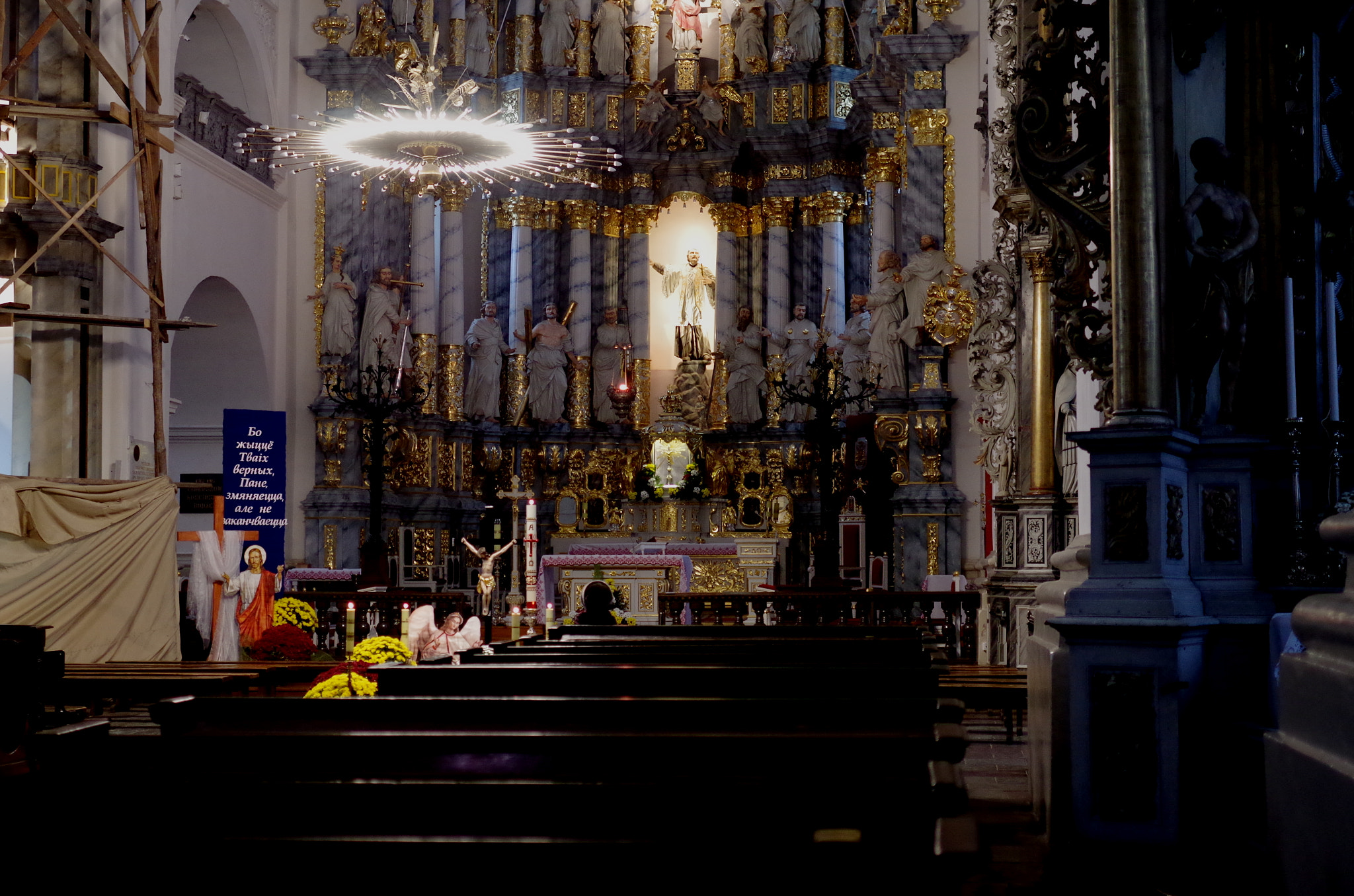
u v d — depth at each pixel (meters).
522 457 23.64
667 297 25.23
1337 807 3.09
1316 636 3.46
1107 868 4.93
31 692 5.11
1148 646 4.96
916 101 19.61
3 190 13.41
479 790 3.65
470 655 6.59
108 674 8.84
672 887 3.32
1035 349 12.36
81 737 5.20
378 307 20.19
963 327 19.12
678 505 23.25
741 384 23.91
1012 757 8.18
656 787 3.62
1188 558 5.38
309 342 19.89
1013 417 14.05
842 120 23.84
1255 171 5.65
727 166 24.66
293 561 19.34
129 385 14.12
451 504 22.08
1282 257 5.61
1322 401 5.54
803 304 24.14
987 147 17.64
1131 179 5.34
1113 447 5.17
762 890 3.26
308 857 3.50
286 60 19.95
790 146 24.12
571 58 24.14
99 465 13.93
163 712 4.46
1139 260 5.30
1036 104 5.91
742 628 8.96
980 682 8.08
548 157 19.83
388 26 20.66
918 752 3.99
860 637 8.67
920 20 20.19
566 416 24.17
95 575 12.45
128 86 13.42
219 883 3.55
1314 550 5.25
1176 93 5.73
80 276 13.69
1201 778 5.08
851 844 3.15
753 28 24.38
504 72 24.08
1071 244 5.82
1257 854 4.85
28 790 3.94
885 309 19.88
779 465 23.48
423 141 16.91
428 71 17.53
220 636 13.03
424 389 21.27
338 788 3.71
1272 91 5.66
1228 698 5.23
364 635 15.32
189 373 18.88
